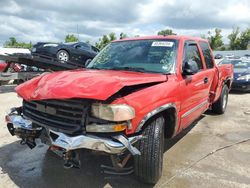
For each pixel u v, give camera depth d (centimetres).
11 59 987
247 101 970
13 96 994
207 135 578
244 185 371
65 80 334
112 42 514
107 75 355
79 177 385
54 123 324
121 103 303
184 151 487
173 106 383
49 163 426
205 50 571
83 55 1258
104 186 364
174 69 418
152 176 347
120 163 337
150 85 358
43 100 332
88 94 296
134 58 446
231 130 617
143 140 337
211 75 571
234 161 448
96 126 301
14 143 504
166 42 455
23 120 354
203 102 540
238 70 1188
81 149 309
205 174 400
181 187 362
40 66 1055
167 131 414
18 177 382
